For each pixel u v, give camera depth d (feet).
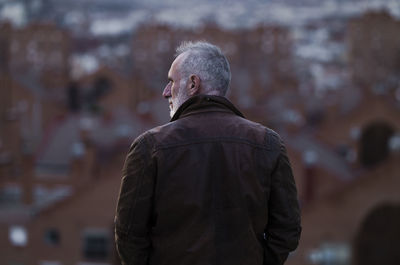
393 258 114.11
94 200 118.01
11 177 133.08
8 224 120.47
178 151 14.52
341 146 158.71
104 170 129.90
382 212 113.50
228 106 15.43
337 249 113.09
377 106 157.58
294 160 120.37
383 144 159.02
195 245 14.17
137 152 14.65
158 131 14.88
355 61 378.53
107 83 260.42
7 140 143.84
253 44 385.91
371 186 112.47
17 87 234.99
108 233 117.50
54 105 237.04
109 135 156.87
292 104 204.33
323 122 178.91
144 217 14.52
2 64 388.98
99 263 118.11
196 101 15.23
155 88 266.77
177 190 14.34
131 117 167.02
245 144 14.76
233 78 275.80
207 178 14.40
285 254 15.08
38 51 388.98
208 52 15.49
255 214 14.66
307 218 113.50
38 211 121.60
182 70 15.46
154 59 384.68
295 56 393.70
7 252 120.88
